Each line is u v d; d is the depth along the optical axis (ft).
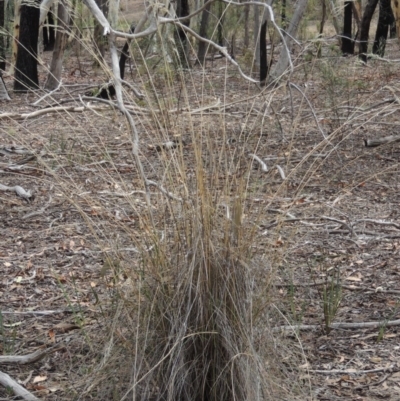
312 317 17.15
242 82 46.11
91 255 21.97
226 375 11.94
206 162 12.74
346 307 18.17
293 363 13.05
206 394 12.09
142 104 20.17
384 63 55.16
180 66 13.71
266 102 15.07
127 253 14.49
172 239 12.30
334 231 24.00
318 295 18.25
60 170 29.63
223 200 12.13
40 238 23.82
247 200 12.68
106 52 55.77
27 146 14.60
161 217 12.42
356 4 77.66
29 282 20.04
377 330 16.79
